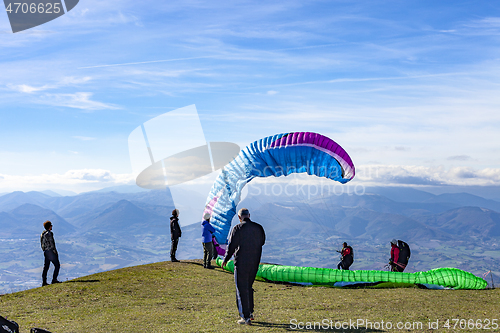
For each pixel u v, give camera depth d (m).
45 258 11.34
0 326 5.17
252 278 6.77
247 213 6.96
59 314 7.61
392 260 12.91
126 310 7.96
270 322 6.81
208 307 8.23
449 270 10.81
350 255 13.68
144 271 12.79
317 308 8.06
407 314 7.38
